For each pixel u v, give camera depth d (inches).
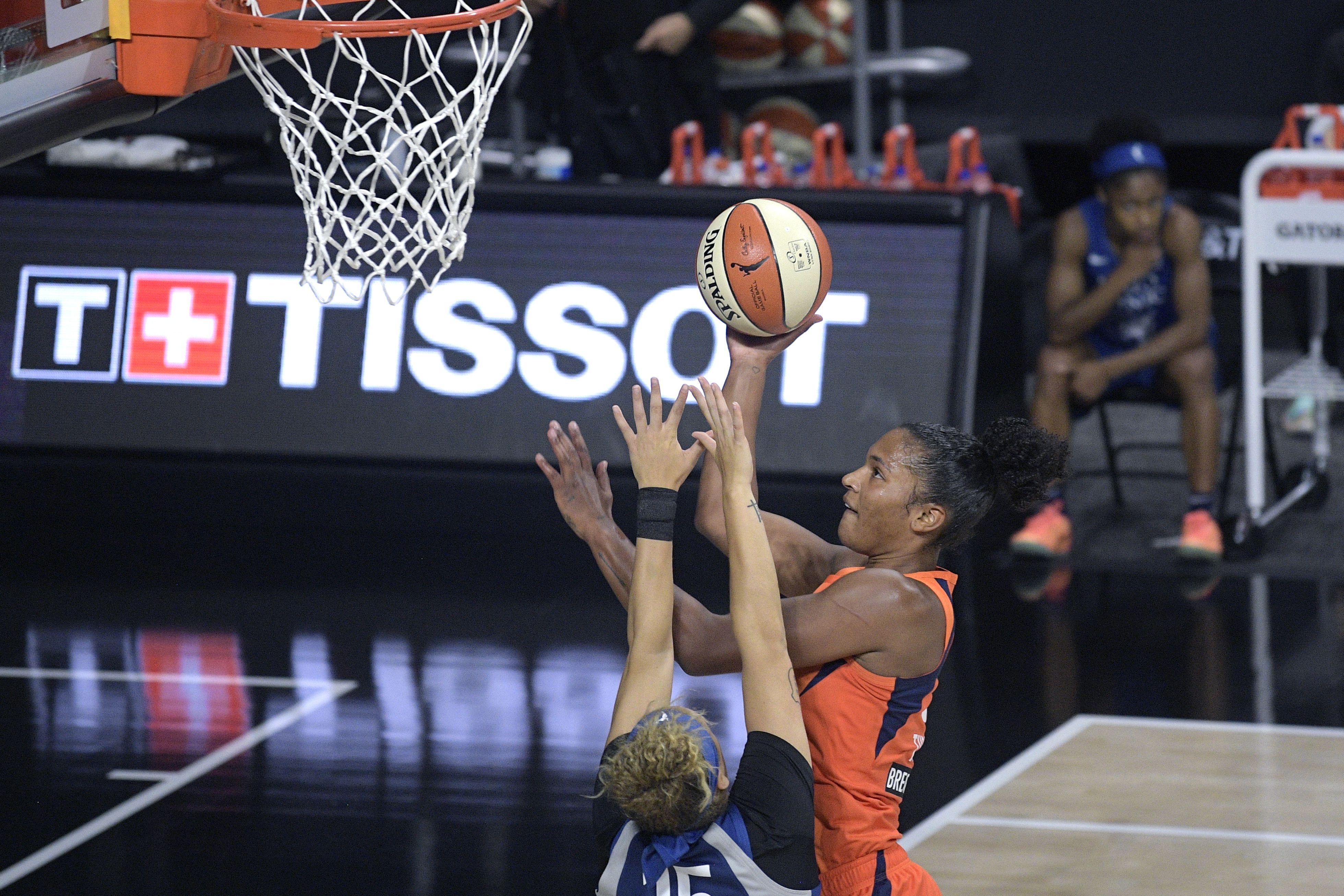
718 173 784.9
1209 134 1149.7
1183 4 1137.4
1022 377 785.6
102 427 747.4
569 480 303.3
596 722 541.3
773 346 308.5
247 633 631.8
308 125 340.8
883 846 283.6
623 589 295.7
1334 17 1121.4
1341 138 739.4
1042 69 1158.3
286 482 742.5
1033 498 287.7
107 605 665.0
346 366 743.1
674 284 728.3
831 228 732.0
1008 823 454.3
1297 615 641.0
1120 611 651.5
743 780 261.3
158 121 1090.7
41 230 759.7
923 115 1173.1
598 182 741.3
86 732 531.2
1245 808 462.9
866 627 273.7
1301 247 700.0
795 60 1043.3
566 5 836.6
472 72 527.2
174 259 750.5
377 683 578.2
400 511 743.7
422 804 476.1
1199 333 704.4
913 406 710.5
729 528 273.0
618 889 257.1
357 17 336.5
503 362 736.3
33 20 307.9
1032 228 1010.1
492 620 647.8
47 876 427.2
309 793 482.9
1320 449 770.2
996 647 612.1
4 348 756.0
